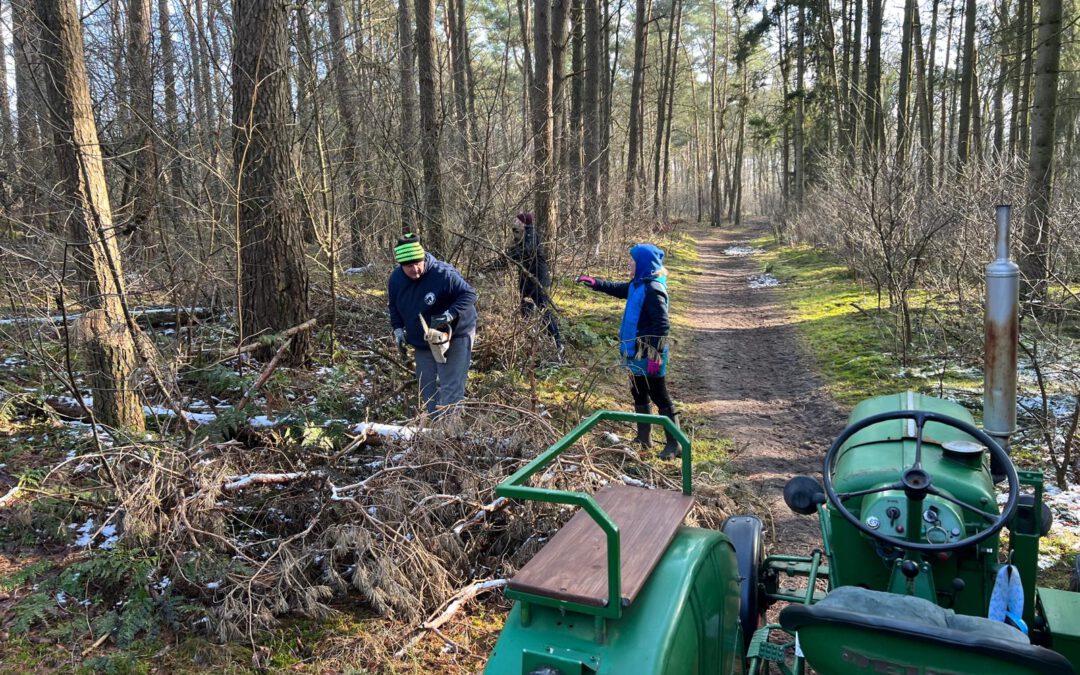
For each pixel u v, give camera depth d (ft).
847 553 10.14
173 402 16.66
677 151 228.02
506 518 14.93
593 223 49.96
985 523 9.22
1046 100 33.88
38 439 18.06
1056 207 31.40
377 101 34.45
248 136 23.21
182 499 13.57
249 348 21.59
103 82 30.19
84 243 15.93
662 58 130.41
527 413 16.75
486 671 7.04
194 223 26.48
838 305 46.03
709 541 8.70
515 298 29.30
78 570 12.50
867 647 6.88
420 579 12.82
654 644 6.84
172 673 10.89
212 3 30.96
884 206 34.83
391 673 11.07
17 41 18.65
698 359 36.22
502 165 31.81
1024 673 6.31
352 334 29.07
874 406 11.91
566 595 7.00
